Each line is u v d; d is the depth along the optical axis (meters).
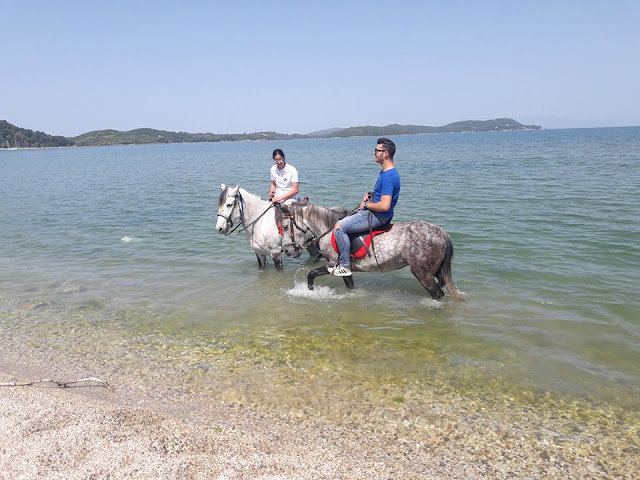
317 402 4.62
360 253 6.92
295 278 8.66
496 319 6.52
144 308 7.37
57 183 31.12
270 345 5.97
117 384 5.03
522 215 13.05
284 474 3.33
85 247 11.79
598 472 3.56
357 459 3.67
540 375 5.05
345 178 27.05
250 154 86.44
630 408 4.41
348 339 6.10
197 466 3.37
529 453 3.79
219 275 9.02
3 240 12.81
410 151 63.03
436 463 3.66
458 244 10.22
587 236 10.38
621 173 22.45
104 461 3.37
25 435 3.67
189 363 5.52
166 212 16.94
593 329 6.07
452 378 5.05
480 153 50.00
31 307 7.51
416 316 6.75
